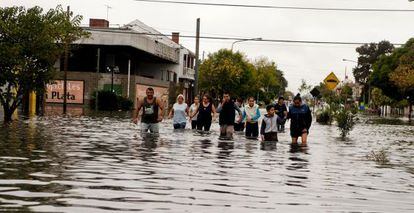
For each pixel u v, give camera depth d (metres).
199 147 17.69
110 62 69.81
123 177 10.77
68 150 15.34
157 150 16.19
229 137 22.52
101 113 46.72
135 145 17.52
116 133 22.53
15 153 14.08
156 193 9.20
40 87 30.33
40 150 15.03
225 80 82.94
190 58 102.19
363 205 8.91
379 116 84.50
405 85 77.00
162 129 25.75
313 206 8.65
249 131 23.86
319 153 17.67
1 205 7.81
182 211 7.87
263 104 134.00
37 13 29.45
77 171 11.32
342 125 28.30
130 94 65.44
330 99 47.88
